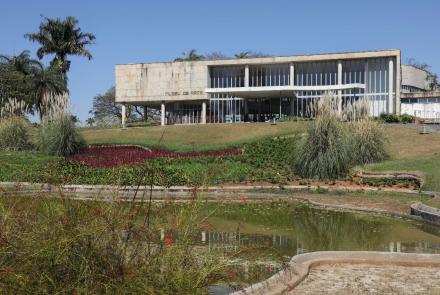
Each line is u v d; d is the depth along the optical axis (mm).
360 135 22125
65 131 27938
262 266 6543
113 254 4031
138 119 76562
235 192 18109
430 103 49094
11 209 4164
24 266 3756
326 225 11406
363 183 19172
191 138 34219
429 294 5828
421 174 18469
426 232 10555
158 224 4520
